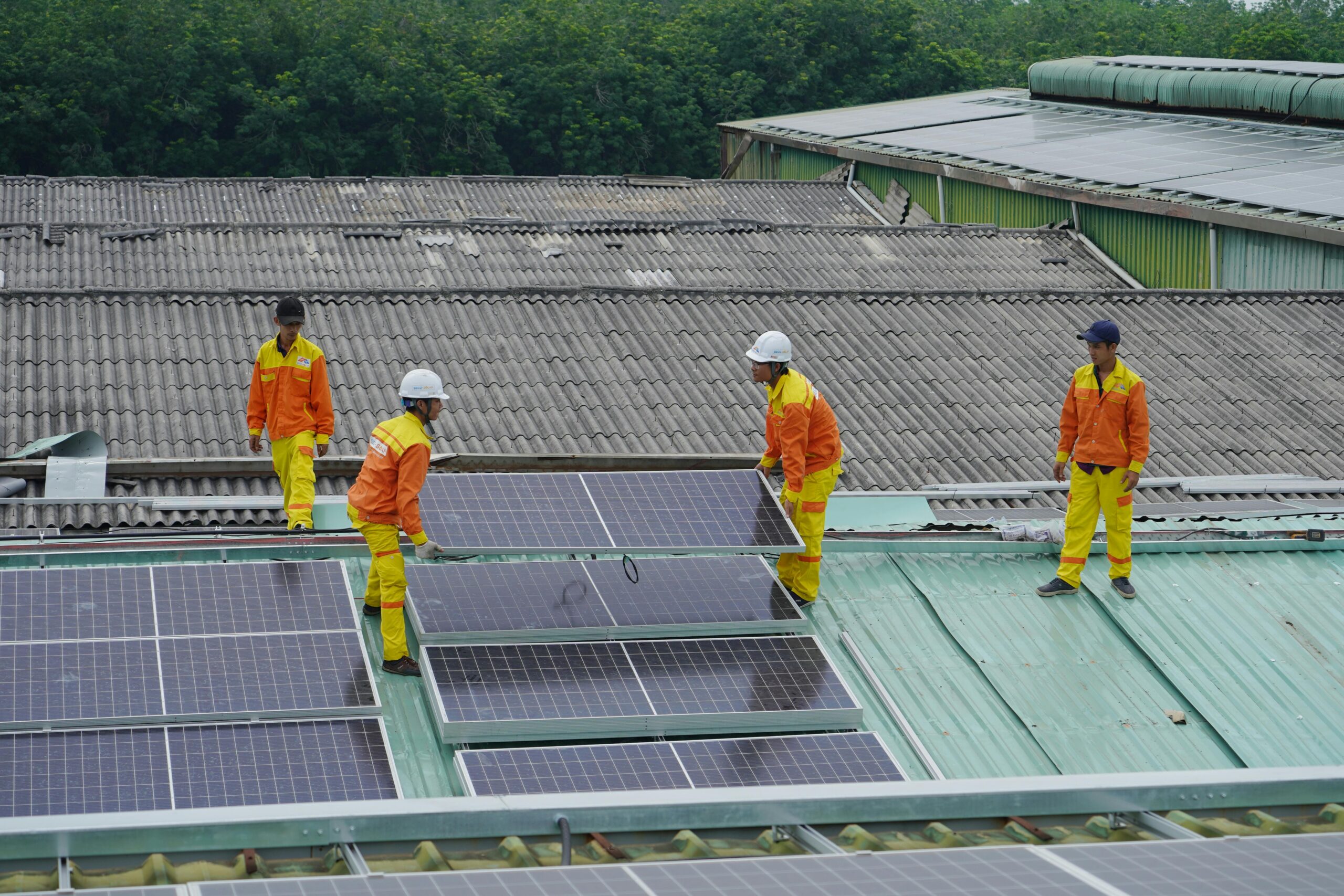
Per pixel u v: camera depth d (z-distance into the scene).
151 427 15.52
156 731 7.15
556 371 17.84
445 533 8.99
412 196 33.00
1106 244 27.02
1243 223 22.73
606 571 9.40
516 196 33.25
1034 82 40.38
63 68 50.78
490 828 5.94
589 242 26.88
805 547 9.38
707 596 9.21
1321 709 9.01
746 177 44.19
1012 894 4.85
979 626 9.68
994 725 8.59
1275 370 19.22
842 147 35.78
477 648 8.35
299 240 25.62
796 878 5.05
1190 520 12.20
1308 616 10.09
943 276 25.80
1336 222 21.42
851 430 16.84
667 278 25.23
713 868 5.18
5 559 9.20
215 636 8.05
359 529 8.33
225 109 56.00
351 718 7.59
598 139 59.78
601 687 8.07
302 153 54.81
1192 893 4.85
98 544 9.58
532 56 60.88
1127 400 9.75
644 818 6.02
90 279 23.39
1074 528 10.10
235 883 4.88
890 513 11.79
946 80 69.50
